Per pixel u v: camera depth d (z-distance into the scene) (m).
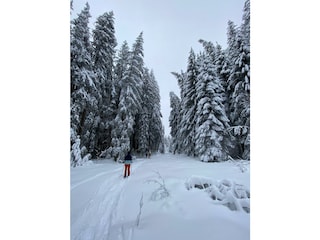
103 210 3.39
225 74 15.30
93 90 12.04
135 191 4.32
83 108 11.20
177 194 3.63
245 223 2.33
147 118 21.77
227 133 12.05
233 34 14.89
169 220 2.54
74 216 3.12
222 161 11.28
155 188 4.34
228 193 3.07
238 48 12.28
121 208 3.34
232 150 13.20
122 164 11.49
